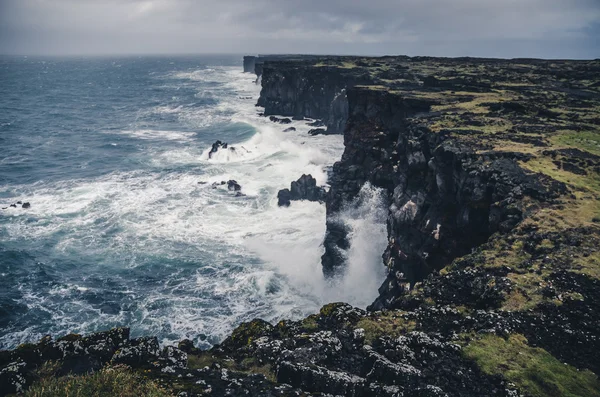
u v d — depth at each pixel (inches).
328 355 545.3
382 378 489.7
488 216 936.9
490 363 498.0
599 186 892.6
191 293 1374.3
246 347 605.9
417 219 1111.6
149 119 4407.0
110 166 2699.3
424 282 734.5
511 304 599.5
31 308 1296.8
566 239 722.2
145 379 471.5
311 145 2923.2
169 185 2321.6
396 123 1588.3
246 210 1990.7
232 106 5241.1
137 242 1697.8
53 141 3393.2
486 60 4640.8
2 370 449.4
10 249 1615.4
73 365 496.7
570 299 589.3
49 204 2064.5
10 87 7598.4
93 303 1326.3
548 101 1729.8
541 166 974.4
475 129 1253.7
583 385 466.9
